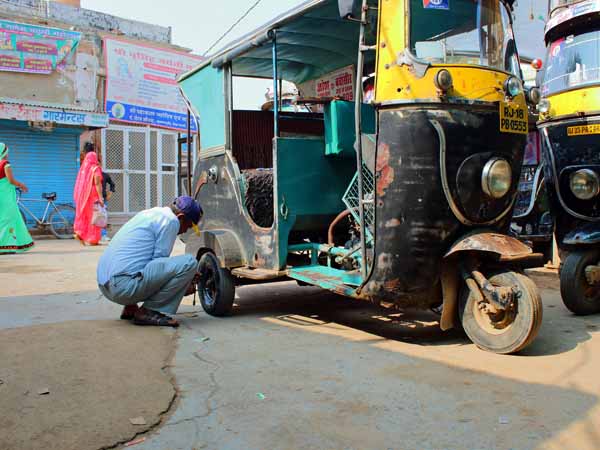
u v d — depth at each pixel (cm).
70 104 1519
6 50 1420
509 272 397
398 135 398
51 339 442
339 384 346
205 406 314
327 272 499
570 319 517
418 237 397
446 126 385
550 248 763
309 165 529
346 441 270
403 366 378
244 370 375
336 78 655
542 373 358
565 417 291
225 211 594
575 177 542
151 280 493
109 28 1738
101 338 448
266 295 670
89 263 926
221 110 596
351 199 484
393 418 295
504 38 449
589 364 375
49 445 265
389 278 411
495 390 329
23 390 331
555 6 593
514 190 416
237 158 621
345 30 528
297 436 276
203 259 581
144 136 1731
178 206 533
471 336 415
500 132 399
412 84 392
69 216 1502
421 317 535
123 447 266
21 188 1053
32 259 977
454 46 414
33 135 1498
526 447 260
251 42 534
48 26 1520
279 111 651
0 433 276
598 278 519
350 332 479
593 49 558
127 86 1678
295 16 480
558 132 563
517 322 388
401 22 399
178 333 476
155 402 316
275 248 515
